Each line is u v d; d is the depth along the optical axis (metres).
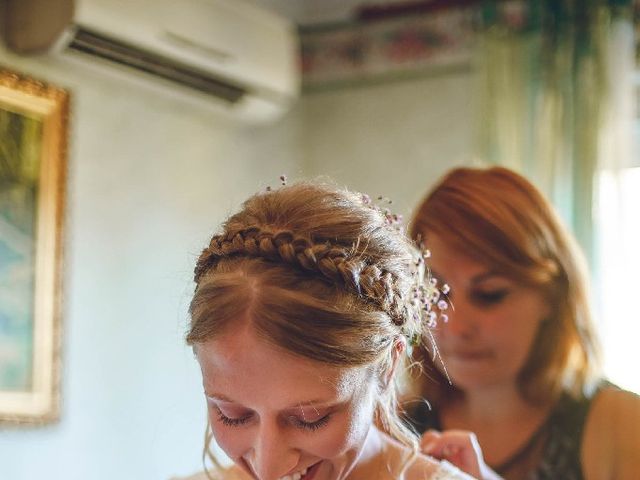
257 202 1.17
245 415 1.06
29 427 2.65
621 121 3.05
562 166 3.07
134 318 2.98
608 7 3.09
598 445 1.79
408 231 1.87
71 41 2.69
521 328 1.82
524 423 1.83
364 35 3.55
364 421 1.08
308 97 3.64
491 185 1.84
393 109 3.49
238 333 1.03
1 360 2.59
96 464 2.84
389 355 1.13
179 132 3.17
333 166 3.57
